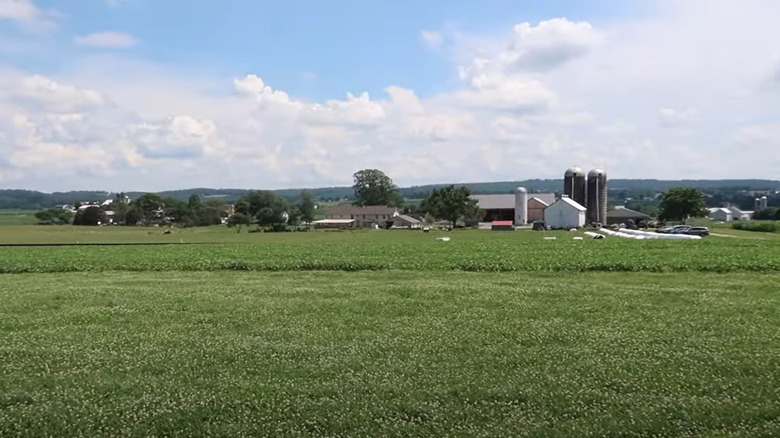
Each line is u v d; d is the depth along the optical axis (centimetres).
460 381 1339
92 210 19838
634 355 1543
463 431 1076
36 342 1791
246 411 1176
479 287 2950
